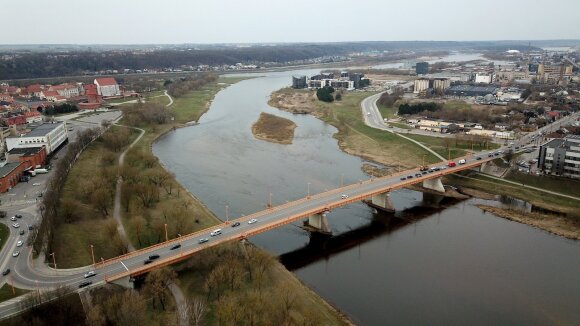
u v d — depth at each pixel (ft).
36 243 575.38
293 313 475.72
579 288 570.05
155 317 460.55
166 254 574.15
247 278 535.60
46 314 436.76
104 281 508.53
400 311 521.24
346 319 501.15
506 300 544.62
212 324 450.30
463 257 653.71
